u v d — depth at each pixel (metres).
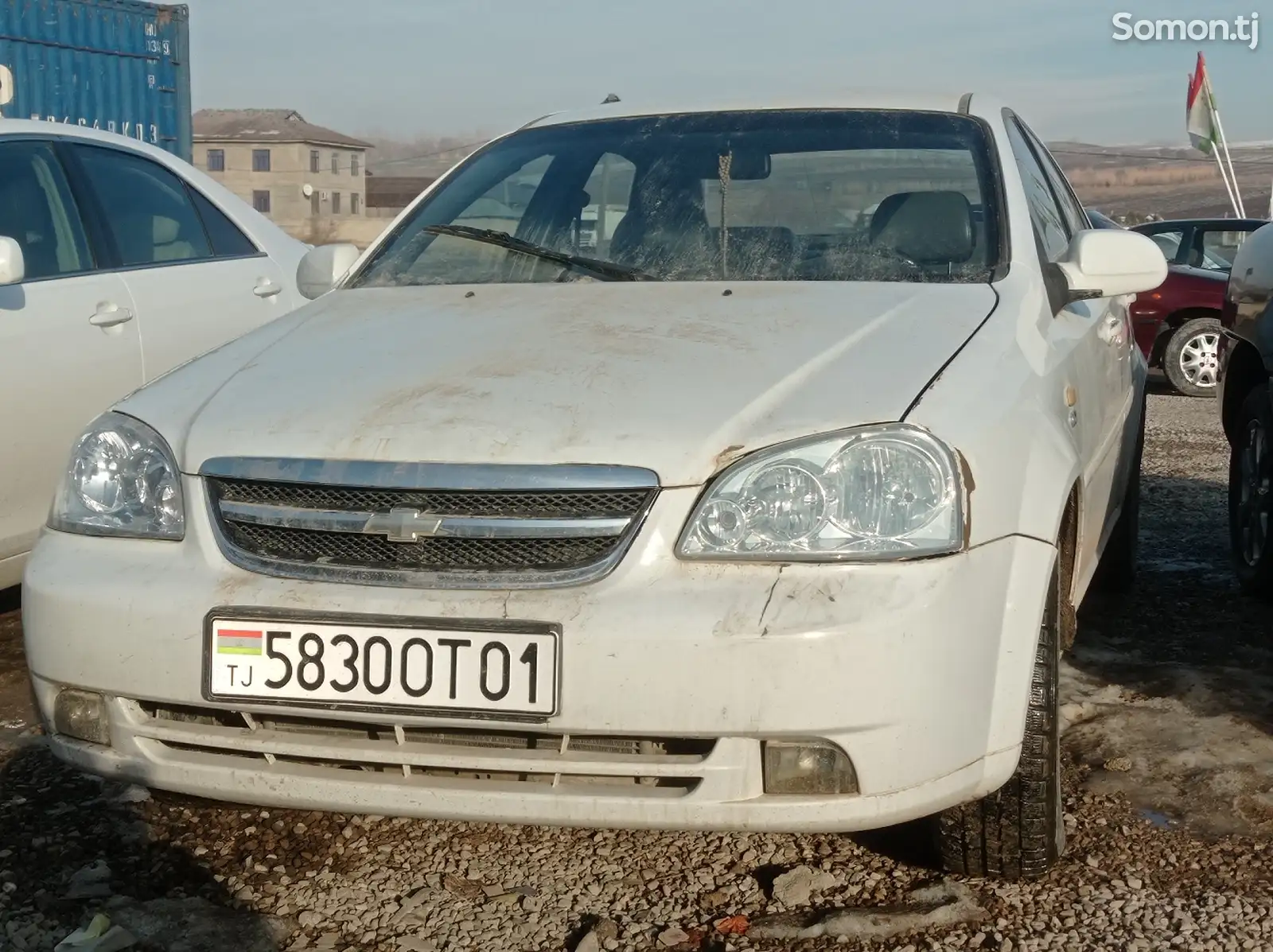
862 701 2.15
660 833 2.91
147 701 2.40
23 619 2.54
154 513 2.48
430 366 2.58
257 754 2.37
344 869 2.76
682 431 2.29
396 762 2.29
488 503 2.29
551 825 2.27
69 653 2.43
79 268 4.45
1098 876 2.65
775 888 2.62
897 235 3.14
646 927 2.52
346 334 2.85
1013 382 2.58
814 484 2.23
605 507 2.25
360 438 2.38
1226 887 2.62
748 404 2.34
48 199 4.45
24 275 4.12
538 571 2.25
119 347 4.43
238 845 2.86
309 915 2.57
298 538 2.38
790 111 3.64
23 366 4.06
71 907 2.58
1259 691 3.66
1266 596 4.59
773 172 3.38
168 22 12.05
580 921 2.55
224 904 2.62
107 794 3.09
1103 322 3.61
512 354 2.59
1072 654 4.00
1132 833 2.83
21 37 11.02
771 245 3.15
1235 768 3.13
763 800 2.20
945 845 2.61
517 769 2.24
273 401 2.54
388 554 2.32
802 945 2.43
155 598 2.38
